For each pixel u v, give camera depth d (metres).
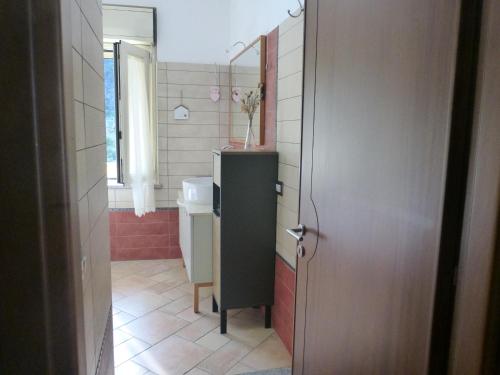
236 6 3.72
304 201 1.64
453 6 0.84
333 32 1.38
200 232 2.95
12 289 0.73
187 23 3.96
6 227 0.72
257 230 2.65
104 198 1.54
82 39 1.08
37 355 0.75
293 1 2.32
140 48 3.75
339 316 1.36
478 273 0.80
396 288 1.05
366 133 1.18
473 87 0.82
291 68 2.37
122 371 2.27
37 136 0.71
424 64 0.94
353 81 1.25
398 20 1.03
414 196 0.98
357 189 1.24
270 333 2.72
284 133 2.51
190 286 3.50
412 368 0.99
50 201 0.72
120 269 3.88
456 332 0.87
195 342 2.59
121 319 2.88
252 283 2.70
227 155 2.55
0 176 0.70
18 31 0.69
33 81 0.70
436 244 0.90
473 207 0.82
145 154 3.88
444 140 0.87
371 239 1.17
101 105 1.49
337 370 1.38
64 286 0.74
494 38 0.76
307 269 1.62
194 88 4.05
